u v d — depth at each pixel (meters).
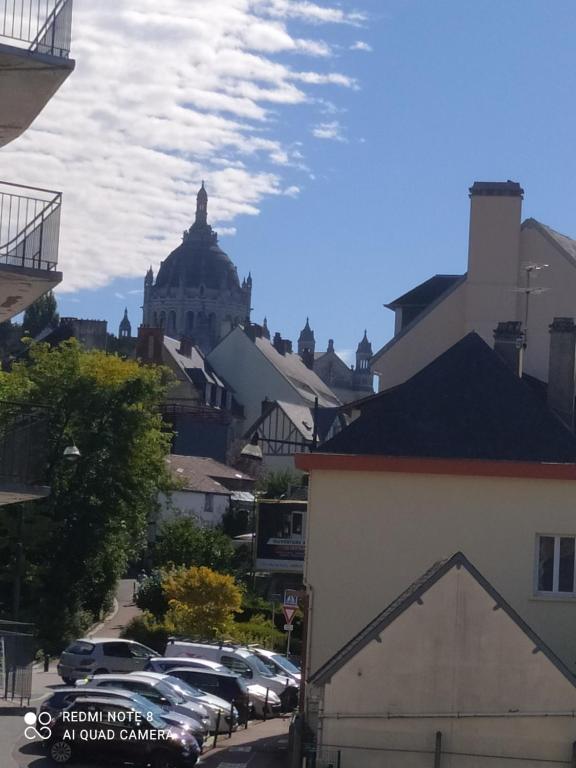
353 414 38.97
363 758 24.14
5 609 55.69
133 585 72.19
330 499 29.00
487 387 30.42
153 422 62.19
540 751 23.98
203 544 66.19
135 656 44.12
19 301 23.61
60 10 20.45
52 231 21.92
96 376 61.72
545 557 28.55
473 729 24.09
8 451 27.36
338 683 24.31
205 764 29.16
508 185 43.25
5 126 22.88
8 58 20.06
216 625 54.00
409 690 24.22
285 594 44.75
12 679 37.22
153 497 63.50
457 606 24.30
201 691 36.69
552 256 42.94
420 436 29.41
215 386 124.69
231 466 105.31
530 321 42.81
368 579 28.70
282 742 33.94
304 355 163.38
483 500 28.59
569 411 34.09
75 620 56.66
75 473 58.75
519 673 24.16
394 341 44.25
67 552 57.81
